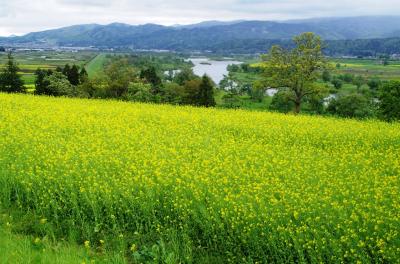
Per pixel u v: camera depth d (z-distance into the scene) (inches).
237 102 2440.9
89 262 348.2
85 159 530.3
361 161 587.5
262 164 556.4
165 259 364.2
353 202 400.8
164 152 585.6
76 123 789.9
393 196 429.1
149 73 2534.5
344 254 345.4
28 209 442.6
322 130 851.4
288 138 770.2
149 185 451.2
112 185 461.4
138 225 411.5
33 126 730.2
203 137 739.4
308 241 355.9
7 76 2331.4
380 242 337.1
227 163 550.0
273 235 363.9
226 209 390.0
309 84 1834.4
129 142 647.8
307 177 491.2
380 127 927.0
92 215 431.5
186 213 411.5
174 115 998.4
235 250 375.6
